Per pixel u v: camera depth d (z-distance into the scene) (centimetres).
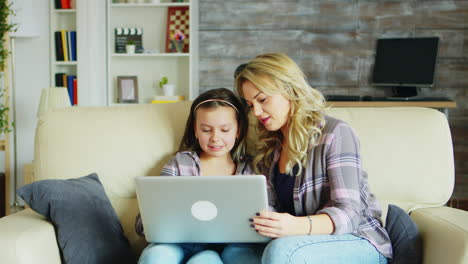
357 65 428
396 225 143
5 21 364
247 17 432
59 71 425
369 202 145
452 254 126
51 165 170
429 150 168
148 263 125
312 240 122
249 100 147
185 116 176
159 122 174
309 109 143
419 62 411
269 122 146
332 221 126
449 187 168
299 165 142
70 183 151
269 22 430
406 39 415
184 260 141
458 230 130
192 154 161
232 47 436
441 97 422
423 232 145
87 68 400
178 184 121
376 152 167
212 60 438
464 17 412
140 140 172
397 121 171
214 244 153
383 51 421
